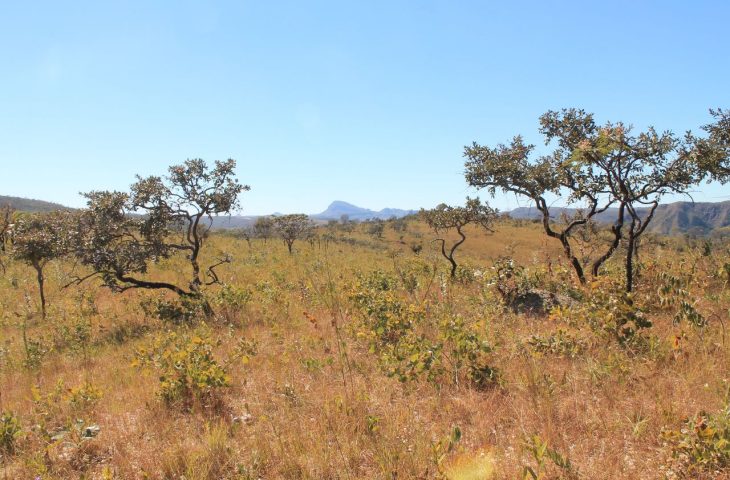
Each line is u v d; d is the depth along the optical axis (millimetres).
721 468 3451
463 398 5391
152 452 4633
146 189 12992
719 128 11320
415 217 71375
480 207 14906
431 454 3941
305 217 32438
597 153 9109
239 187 13852
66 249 13078
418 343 6324
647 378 5242
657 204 9219
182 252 25062
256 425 5109
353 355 7457
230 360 7289
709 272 10469
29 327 13242
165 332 10867
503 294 10328
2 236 20484
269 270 20156
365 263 25062
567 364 6133
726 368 5293
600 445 4090
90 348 10258
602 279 8023
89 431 4930
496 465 3779
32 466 4406
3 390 7676
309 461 4180
